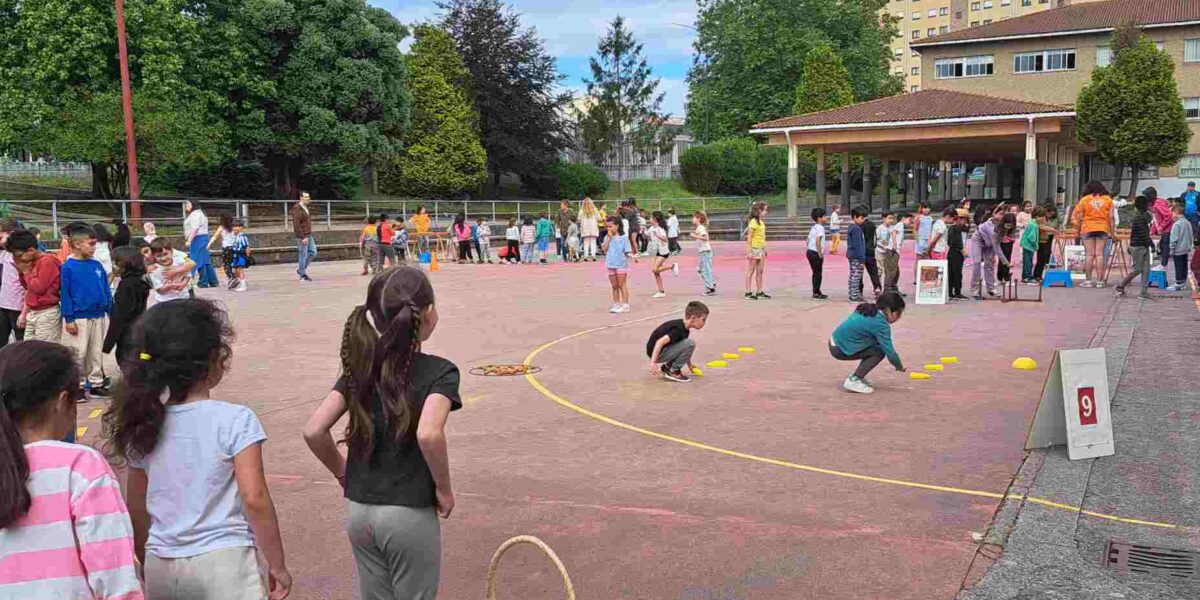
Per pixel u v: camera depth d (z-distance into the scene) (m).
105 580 2.60
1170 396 8.75
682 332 9.95
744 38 74.69
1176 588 4.65
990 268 17.48
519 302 18.28
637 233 32.56
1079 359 7.00
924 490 6.24
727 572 4.93
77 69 34.31
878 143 44.06
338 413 3.29
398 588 3.28
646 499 6.15
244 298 19.47
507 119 59.81
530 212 51.19
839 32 75.94
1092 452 6.93
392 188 55.53
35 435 2.77
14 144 34.41
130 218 29.30
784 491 6.27
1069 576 4.80
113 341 8.57
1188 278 18.05
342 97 43.16
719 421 8.27
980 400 8.92
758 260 18.41
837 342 9.46
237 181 48.06
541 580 4.86
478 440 7.74
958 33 59.62
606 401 9.18
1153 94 46.22
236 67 40.91
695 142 86.31
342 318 16.02
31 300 9.27
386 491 3.19
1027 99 57.41
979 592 4.62
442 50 55.53
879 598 4.57
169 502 3.03
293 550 5.37
